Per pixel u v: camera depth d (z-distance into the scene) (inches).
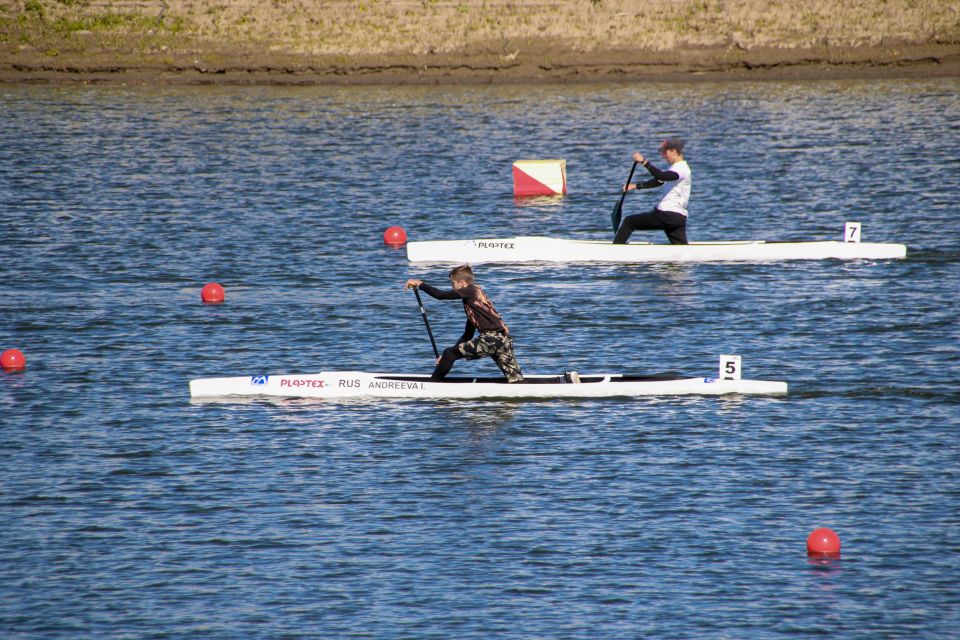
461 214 3705.7
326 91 6441.9
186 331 2452.0
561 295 2714.1
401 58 6624.0
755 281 2800.2
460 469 1763.0
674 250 3038.9
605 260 3065.9
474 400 2052.2
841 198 3777.1
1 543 1542.8
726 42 6604.3
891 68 6565.0
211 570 1478.8
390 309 2620.6
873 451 1800.0
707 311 2549.2
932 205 3629.4
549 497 1664.6
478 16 6678.2
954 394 2016.5
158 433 1903.3
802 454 1793.8
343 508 1640.0
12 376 2171.5
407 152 4785.9
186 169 4431.6
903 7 6643.7
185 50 6683.1
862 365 2170.3
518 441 1865.2
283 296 2728.8
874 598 1402.6
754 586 1433.3
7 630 1350.9
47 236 3336.6
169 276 2908.5
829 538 1503.4
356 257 3132.4
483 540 1547.7
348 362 2251.5
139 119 5585.6
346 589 1433.3
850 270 2883.9
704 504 1637.6
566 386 2053.4
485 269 3002.0
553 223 3590.1
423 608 1390.3
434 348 2089.1
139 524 1594.5
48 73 6678.2
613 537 1550.2
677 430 1897.1
